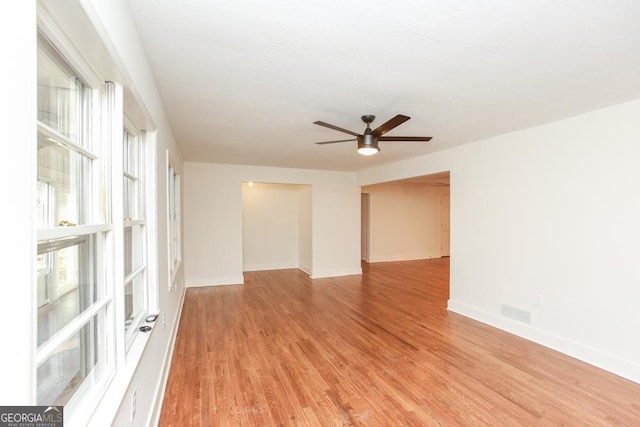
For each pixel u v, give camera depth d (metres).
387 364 2.86
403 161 5.52
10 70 0.65
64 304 1.19
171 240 3.55
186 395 2.37
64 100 1.19
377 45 1.79
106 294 1.39
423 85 2.35
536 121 3.21
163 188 2.72
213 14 1.50
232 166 6.11
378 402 2.28
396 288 5.80
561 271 3.14
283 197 7.86
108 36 1.12
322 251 6.85
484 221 3.96
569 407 2.22
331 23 1.58
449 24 1.58
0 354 0.64
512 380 2.58
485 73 2.15
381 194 8.77
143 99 1.79
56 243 1.14
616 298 2.72
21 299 0.66
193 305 4.71
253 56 1.92
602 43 1.75
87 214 1.34
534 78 2.22
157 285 2.27
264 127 3.48
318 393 2.39
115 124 1.42
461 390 2.43
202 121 3.25
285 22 1.57
